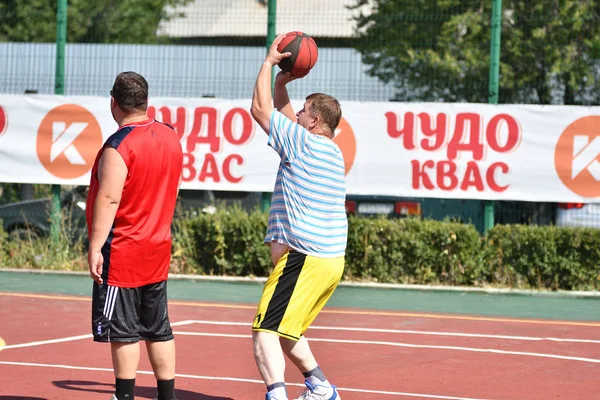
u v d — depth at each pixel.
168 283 18.53
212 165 20.23
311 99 8.02
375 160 19.86
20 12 30.41
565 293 18.11
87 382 9.48
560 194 19.47
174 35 26.81
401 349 11.95
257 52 20.03
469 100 21.25
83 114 20.44
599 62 22.39
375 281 18.92
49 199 21.27
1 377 9.63
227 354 11.27
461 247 18.69
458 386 9.73
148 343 7.85
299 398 8.24
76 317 14.05
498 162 19.59
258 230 19.16
